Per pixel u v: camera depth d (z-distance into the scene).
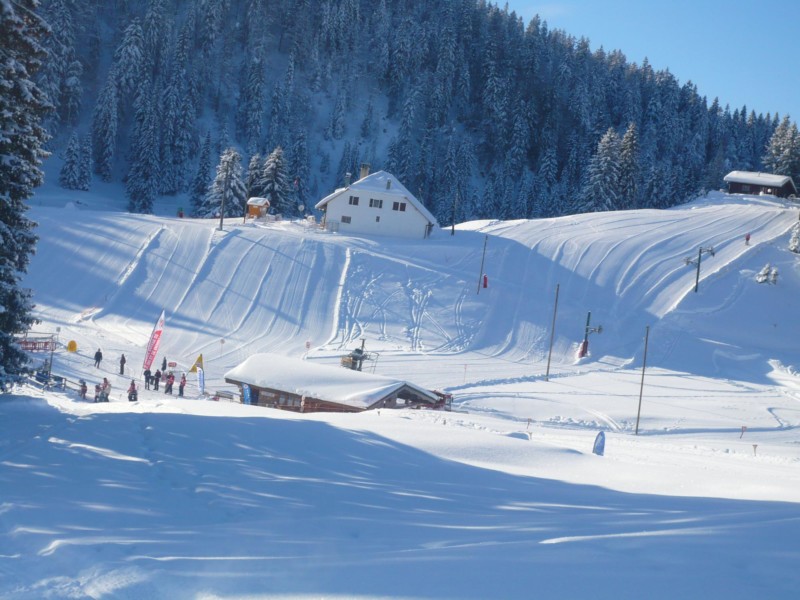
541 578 5.48
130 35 136.88
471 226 96.06
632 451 28.53
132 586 5.95
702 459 26.64
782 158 139.25
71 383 39.47
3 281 23.80
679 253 84.75
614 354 62.47
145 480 12.07
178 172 127.19
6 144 23.03
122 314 58.09
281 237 76.62
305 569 6.17
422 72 176.38
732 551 6.18
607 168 116.25
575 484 16.12
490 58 175.25
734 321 70.88
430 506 11.08
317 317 61.66
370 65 179.38
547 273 76.69
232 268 68.06
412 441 20.77
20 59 23.47
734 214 103.38
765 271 78.94
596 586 5.25
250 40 166.00
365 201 85.69
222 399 39.78
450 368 54.22
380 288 68.12
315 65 170.25
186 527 8.66
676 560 5.91
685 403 50.53
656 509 11.12
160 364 47.59
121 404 28.02
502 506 11.45
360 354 47.59
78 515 9.02
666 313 71.00
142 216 81.88
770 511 9.41
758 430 44.53
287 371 38.97
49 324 53.88
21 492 10.33
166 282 64.31
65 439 16.06
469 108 174.88
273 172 101.88
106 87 127.88
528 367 57.16
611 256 81.81
